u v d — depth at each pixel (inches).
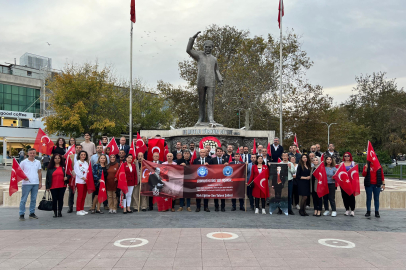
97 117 1211.2
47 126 1206.9
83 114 1168.8
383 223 317.1
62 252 213.0
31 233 265.7
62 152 384.8
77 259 198.8
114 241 239.3
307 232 271.1
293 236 256.4
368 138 1710.1
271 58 1188.5
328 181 358.0
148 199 402.3
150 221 314.7
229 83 1184.8
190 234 259.9
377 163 353.4
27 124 1717.5
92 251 215.0
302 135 1139.9
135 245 228.5
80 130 1182.3
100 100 1213.7
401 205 431.8
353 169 358.3
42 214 360.8
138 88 1531.7
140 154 384.2
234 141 533.6
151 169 377.1
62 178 339.9
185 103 1469.0
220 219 326.0
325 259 200.1
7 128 1483.8
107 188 360.5
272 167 365.4
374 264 191.5
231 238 247.6
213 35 1430.9
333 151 438.3
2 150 1508.4
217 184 373.7
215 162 394.3
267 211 379.6
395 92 1763.0
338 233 269.3
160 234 259.9
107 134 1348.4
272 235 258.7
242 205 389.4
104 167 357.4
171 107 1534.2
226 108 1236.5
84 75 1235.2
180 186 375.6
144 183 374.9
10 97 1759.4
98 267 184.9
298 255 207.5
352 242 240.5
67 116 1167.0
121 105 1320.1
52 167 339.6
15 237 252.5
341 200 428.5
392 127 1459.2
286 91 1173.7
